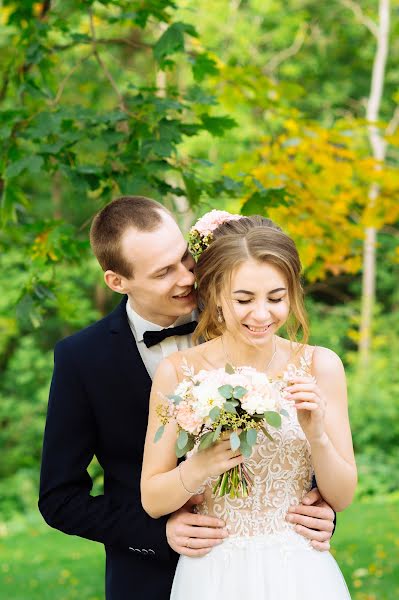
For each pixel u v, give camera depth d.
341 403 2.68
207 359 2.73
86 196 4.34
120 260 2.75
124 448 2.82
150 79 4.68
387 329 15.15
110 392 2.81
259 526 2.63
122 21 4.50
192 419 2.31
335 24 16.52
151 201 2.85
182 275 2.75
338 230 5.03
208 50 4.95
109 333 2.87
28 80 4.50
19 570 8.16
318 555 2.66
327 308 16.73
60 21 4.58
